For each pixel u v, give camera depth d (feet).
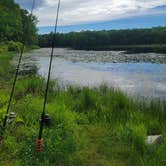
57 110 24.84
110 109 28.50
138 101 33.71
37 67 87.35
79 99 32.32
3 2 222.48
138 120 24.90
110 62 102.73
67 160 17.02
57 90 39.47
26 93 36.17
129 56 127.85
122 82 56.39
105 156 18.13
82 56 145.18
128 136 20.75
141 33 337.11
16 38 211.41
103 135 21.71
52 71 77.41
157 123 24.07
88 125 24.21
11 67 78.48
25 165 15.98
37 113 23.72
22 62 103.65
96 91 36.35
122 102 30.48
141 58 112.06
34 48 274.16
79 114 26.73
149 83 54.34
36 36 275.80
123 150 18.92
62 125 20.80
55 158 16.90
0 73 58.23
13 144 17.98
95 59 120.37
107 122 25.25
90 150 18.89
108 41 352.08
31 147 17.22
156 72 70.18
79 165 16.92
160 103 32.50
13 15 218.18
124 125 23.58
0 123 19.93
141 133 20.40
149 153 18.22
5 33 196.75
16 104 26.23
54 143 17.53
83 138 20.24
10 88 39.19
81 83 54.70
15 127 20.54
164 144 18.61
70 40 364.38
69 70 80.84
